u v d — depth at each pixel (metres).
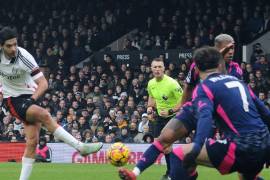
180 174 8.81
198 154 8.02
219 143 8.38
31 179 15.22
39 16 37.25
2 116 28.11
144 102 27.92
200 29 32.03
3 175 16.11
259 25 32.06
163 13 34.06
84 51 34.38
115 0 36.19
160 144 8.83
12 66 11.55
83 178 15.50
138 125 25.66
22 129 26.98
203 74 8.73
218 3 33.16
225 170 8.45
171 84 15.60
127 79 29.61
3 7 38.59
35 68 11.59
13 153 24.61
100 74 30.72
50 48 34.47
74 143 11.51
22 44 36.19
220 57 8.77
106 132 25.98
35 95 11.54
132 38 34.44
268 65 30.22
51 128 11.52
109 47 34.16
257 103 8.66
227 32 31.44
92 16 35.94
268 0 33.22
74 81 30.92
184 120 9.09
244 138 8.30
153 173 16.42
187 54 31.47
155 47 32.88
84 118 26.98
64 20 35.91
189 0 34.19
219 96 8.38
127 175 8.38
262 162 8.45
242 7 32.81
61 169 18.33
